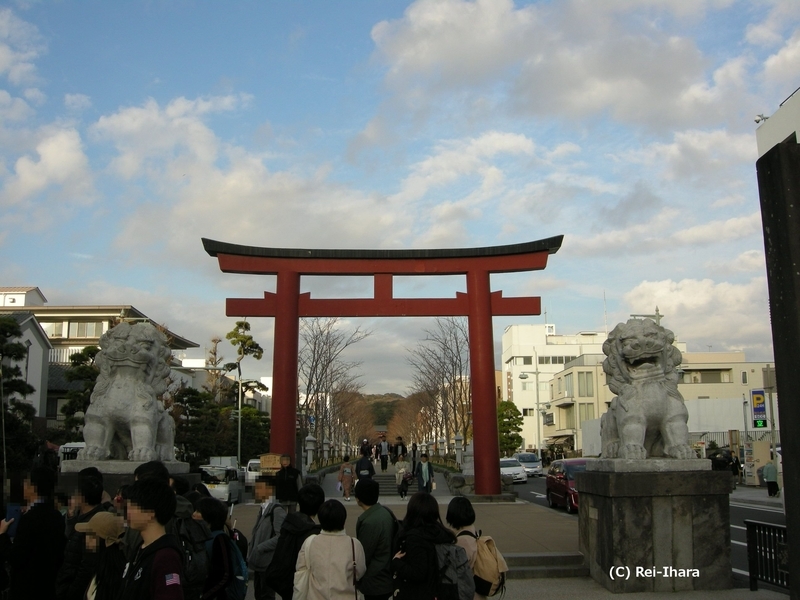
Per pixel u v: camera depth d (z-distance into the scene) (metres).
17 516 7.30
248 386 53.28
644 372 11.24
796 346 5.03
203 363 72.81
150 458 10.77
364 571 6.14
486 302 24.11
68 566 5.56
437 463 47.59
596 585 10.80
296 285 23.86
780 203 5.24
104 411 11.05
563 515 19.34
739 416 48.62
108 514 5.26
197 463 39.84
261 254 23.80
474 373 24.08
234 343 48.91
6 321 24.89
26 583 5.89
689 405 49.47
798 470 5.02
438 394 49.94
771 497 27.98
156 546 4.45
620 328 11.44
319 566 5.93
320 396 46.22
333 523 6.05
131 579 4.37
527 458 49.91
